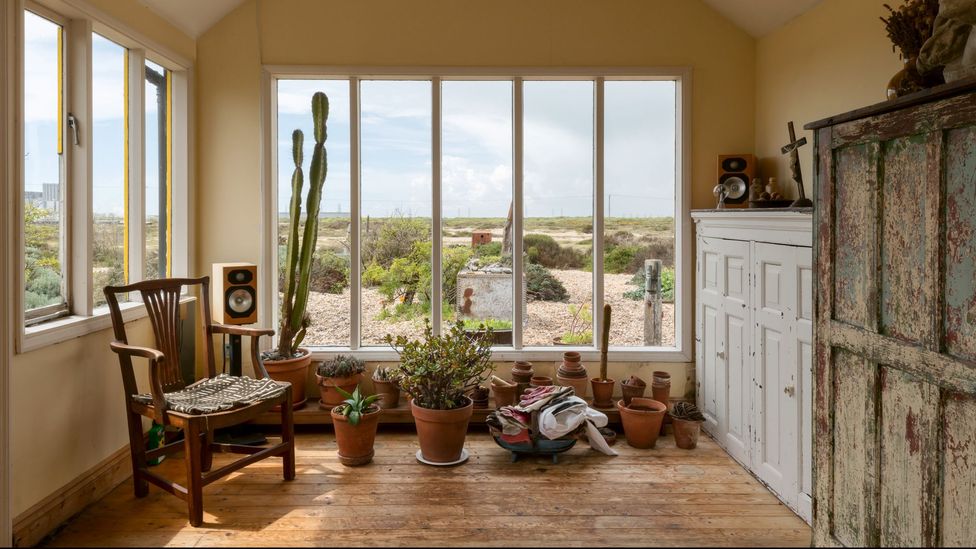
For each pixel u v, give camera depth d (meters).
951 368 1.52
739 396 3.15
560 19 3.83
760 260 2.90
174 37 3.51
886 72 2.70
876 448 1.81
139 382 3.08
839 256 1.99
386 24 3.81
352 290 3.89
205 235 3.84
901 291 1.71
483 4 3.82
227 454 3.34
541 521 2.54
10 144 2.26
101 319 2.77
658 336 3.99
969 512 1.49
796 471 2.60
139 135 3.19
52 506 2.46
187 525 2.50
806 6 3.28
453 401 3.19
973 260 1.48
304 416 3.54
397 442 3.48
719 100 3.88
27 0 2.46
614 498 2.76
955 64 1.81
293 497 2.76
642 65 3.84
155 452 2.80
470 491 2.82
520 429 3.15
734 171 3.72
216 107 3.81
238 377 3.06
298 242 3.57
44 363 2.44
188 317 3.46
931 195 1.59
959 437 1.52
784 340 2.69
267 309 3.85
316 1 3.80
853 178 1.91
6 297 2.21
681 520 2.55
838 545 1.98
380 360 3.85
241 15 3.80
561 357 3.88
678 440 3.38
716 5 3.79
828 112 3.12
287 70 3.80
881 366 1.79
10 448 2.22
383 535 2.42
